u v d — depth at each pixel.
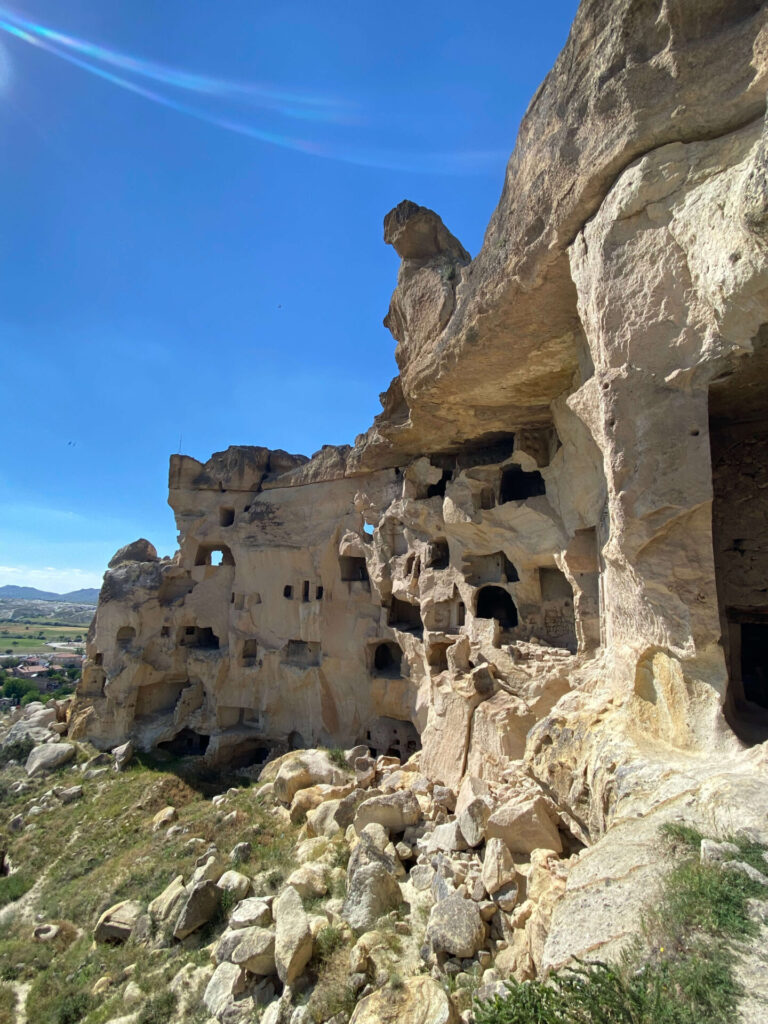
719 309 5.73
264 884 12.17
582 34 7.20
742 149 5.79
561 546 13.22
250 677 26.88
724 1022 2.90
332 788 15.77
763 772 4.89
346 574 24.84
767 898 3.61
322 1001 7.36
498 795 10.01
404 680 21.28
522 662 14.02
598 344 7.16
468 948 7.01
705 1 5.99
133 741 28.58
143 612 30.48
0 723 36.78
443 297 12.46
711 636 6.10
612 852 4.77
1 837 21.92
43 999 11.52
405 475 19.38
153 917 12.55
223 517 30.27
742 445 8.97
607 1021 3.14
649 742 6.41
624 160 6.86
